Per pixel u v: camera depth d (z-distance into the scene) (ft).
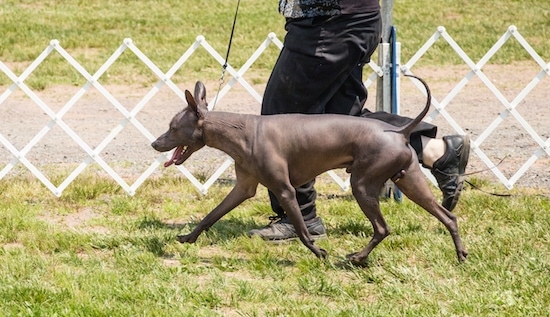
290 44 25.94
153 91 34.91
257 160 23.91
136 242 26.45
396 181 23.82
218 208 25.34
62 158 40.81
